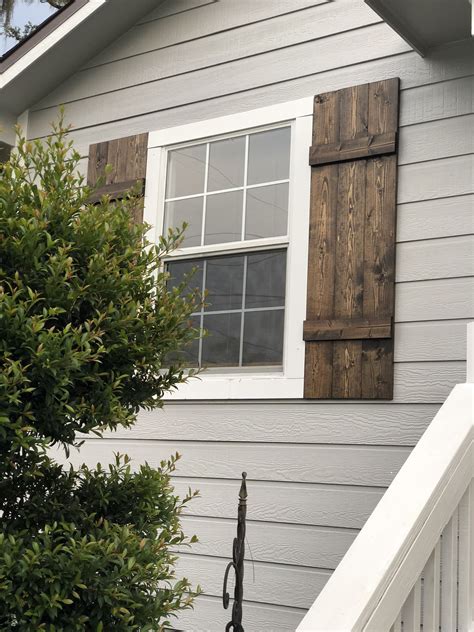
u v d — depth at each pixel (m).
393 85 3.97
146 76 4.88
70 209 2.68
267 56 4.45
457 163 3.79
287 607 3.89
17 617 2.33
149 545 2.59
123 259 2.78
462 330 3.66
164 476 2.90
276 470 4.05
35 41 4.95
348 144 4.03
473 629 2.27
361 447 3.83
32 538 2.47
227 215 4.46
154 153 4.76
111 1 4.70
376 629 1.83
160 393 2.87
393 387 3.78
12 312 2.37
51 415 2.46
